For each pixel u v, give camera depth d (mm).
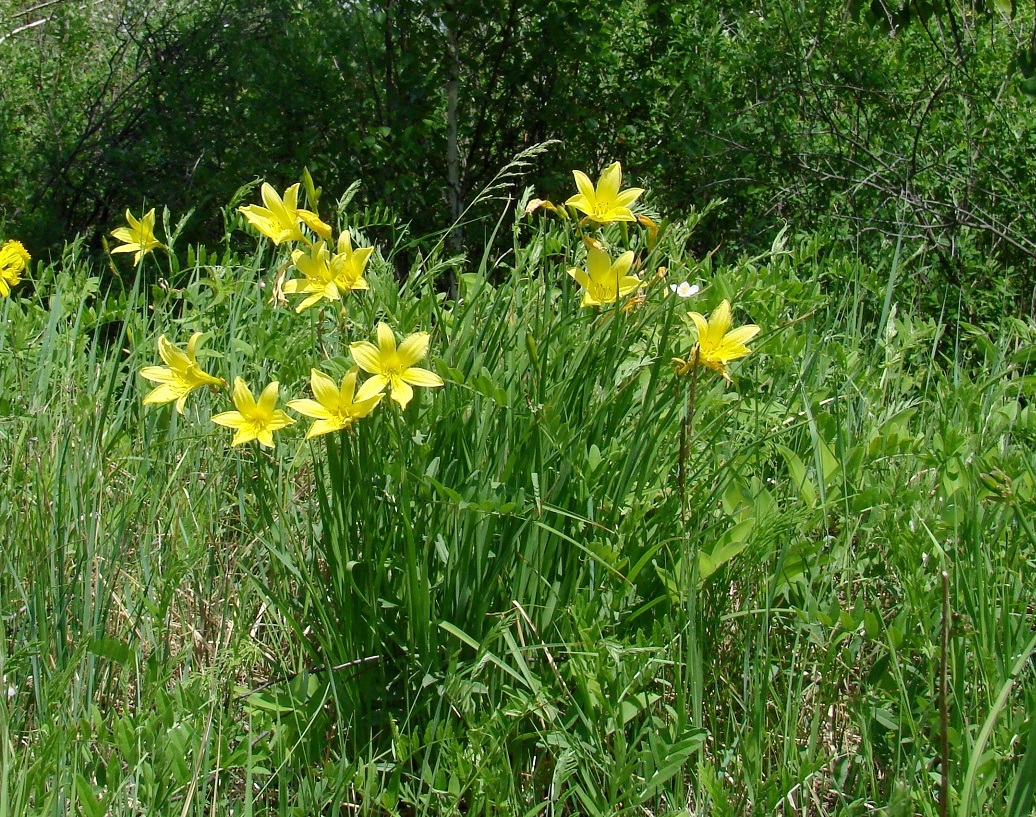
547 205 1856
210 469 2012
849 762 1738
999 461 1921
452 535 1746
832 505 1882
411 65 4848
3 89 6125
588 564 1780
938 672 1713
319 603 1757
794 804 1728
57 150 5559
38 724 1735
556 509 1712
